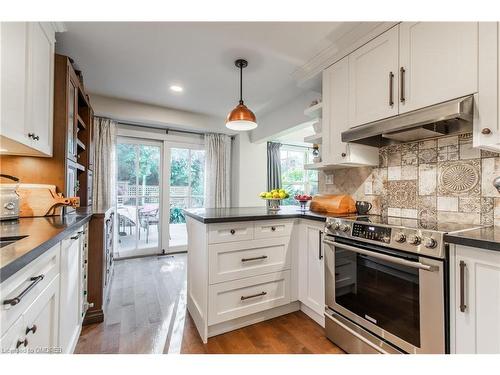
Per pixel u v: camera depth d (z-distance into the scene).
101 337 1.79
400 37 1.65
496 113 1.21
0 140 1.35
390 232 1.40
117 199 3.92
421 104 1.52
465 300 1.09
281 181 5.13
